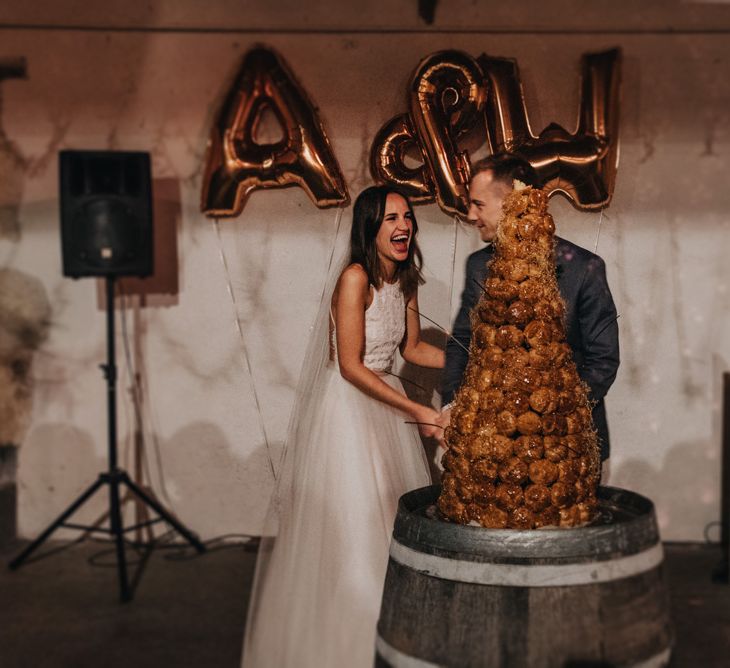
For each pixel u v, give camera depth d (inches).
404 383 126.4
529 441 72.0
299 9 154.9
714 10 155.4
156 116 162.2
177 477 165.5
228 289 161.2
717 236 157.6
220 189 156.9
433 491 84.3
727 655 119.0
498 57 149.1
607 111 149.6
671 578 147.1
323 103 152.6
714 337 158.7
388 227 114.3
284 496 116.0
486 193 99.2
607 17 153.9
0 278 165.6
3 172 164.6
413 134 147.2
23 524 168.6
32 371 167.0
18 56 162.9
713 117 156.7
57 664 118.9
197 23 159.6
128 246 150.4
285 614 109.7
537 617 69.3
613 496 81.2
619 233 154.8
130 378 165.6
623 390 159.0
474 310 79.9
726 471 160.4
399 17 153.6
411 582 74.4
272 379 161.5
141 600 141.2
